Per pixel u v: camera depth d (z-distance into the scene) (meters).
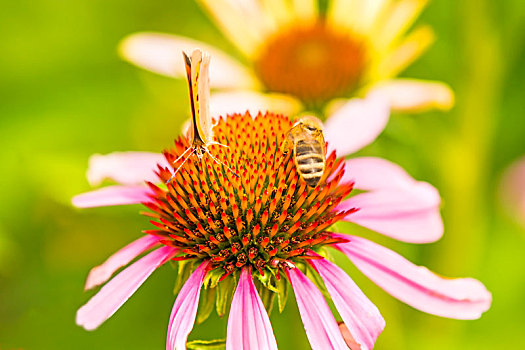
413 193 0.29
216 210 0.27
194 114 0.27
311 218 0.28
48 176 0.31
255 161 0.28
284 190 0.28
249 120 0.28
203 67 0.27
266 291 0.27
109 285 0.27
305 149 0.27
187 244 0.27
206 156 0.28
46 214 0.32
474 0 0.33
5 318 0.31
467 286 0.27
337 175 0.28
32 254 0.32
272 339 0.26
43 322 0.32
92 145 0.33
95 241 0.32
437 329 0.33
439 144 0.33
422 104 0.32
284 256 0.27
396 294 0.27
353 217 0.29
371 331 0.26
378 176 0.29
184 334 0.26
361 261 0.28
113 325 0.32
